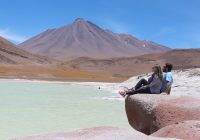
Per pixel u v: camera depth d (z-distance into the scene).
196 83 37.28
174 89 35.19
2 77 80.50
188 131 6.91
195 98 9.01
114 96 34.09
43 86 53.59
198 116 8.26
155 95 9.24
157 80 9.73
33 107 22.50
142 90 9.70
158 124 8.61
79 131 6.17
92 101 28.19
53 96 32.88
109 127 6.30
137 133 5.98
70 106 23.67
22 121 16.31
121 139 5.56
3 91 37.69
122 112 20.73
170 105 8.75
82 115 18.94
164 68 10.11
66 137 5.88
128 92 9.82
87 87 54.50
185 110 8.49
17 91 38.50
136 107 9.40
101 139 5.58
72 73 114.19
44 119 17.09
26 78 84.31
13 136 12.84
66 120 16.98
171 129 7.25
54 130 14.14
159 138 5.77
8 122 15.98
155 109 8.84
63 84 63.91
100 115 19.08
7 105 23.36
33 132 13.59
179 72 46.66
